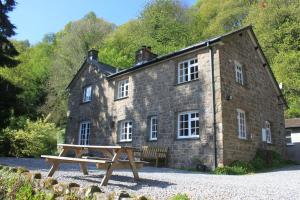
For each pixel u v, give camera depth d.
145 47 19.84
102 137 19.61
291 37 38.19
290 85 33.78
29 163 11.80
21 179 6.00
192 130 14.39
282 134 19.45
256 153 15.35
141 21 47.41
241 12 47.22
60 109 34.06
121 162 7.19
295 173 11.84
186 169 13.59
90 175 8.50
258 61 18.02
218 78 13.71
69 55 42.22
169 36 44.12
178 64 16.02
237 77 15.66
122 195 4.38
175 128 14.97
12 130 19.12
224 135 13.03
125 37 46.16
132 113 17.72
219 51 14.09
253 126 15.74
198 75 14.58
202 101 14.07
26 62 40.62
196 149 13.70
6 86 16.72
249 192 6.25
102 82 20.88
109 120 19.38
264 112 17.45
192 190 6.30
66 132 23.25
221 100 13.41
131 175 8.84
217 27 46.12
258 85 17.36
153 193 5.87
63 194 5.14
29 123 20.95
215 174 11.61
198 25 49.28
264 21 41.00
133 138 17.19
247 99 15.68
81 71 23.30
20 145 18.39
